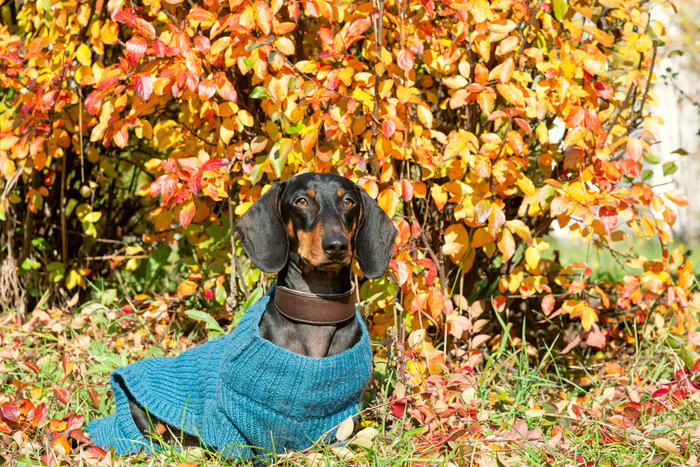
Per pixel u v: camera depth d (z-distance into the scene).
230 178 4.35
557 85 3.56
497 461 2.83
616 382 4.04
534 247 3.68
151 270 5.25
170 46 3.45
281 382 2.81
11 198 4.81
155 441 3.25
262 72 3.46
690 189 8.59
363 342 3.00
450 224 4.23
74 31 4.18
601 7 4.36
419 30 3.60
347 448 2.86
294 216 3.03
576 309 3.85
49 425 3.11
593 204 3.56
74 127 4.58
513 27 3.40
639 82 4.40
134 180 5.75
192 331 4.73
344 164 3.61
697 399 3.47
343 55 3.65
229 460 3.04
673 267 4.10
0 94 5.07
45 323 4.62
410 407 3.31
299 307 2.96
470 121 4.10
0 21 5.19
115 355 4.02
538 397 3.92
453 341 4.31
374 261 3.18
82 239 5.59
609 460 2.97
